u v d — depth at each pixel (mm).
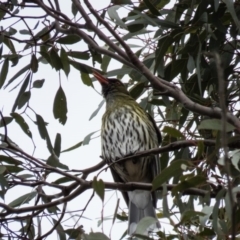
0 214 9211
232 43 11094
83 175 10297
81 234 8555
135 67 9617
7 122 10352
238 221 9609
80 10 9516
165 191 8391
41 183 9508
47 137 10203
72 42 11352
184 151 11430
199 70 10070
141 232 8453
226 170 6188
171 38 10344
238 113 11430
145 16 10094
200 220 8516
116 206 8523
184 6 10516
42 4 9883
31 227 10109
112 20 10656
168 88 9438
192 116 12227
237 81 11367
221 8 10367
